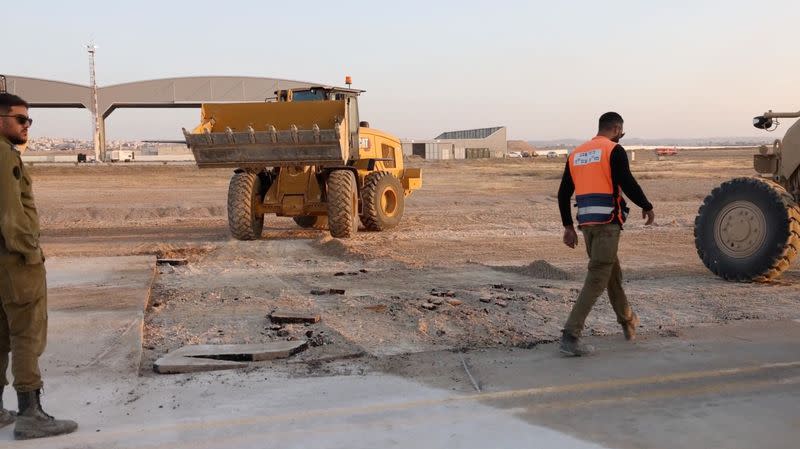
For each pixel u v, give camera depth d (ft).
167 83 231.50
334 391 14.40
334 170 42.83
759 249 25.81
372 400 13.85
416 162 192.75
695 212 60.39
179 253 37.19
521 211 62.69
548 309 21.95
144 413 13.23
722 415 13.01
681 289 25.29
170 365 15.81
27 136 12.26
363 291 25.43
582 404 13.61
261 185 44.62
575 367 15.96
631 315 18.08
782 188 25.95
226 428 12.45
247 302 23.48
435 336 18.88
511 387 14.58
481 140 336.90
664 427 12.45
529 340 18.47
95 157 229.04
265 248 39.19
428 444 11.74
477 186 99.86
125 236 47.09
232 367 16.14
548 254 35.96
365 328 19.72
